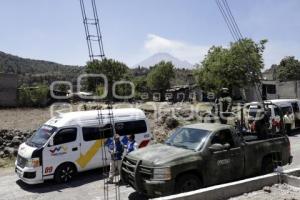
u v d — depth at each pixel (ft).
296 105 83.76
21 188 40.11
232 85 116.26
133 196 34.96
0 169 49.62
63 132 42.24
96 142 44.55
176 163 29.96
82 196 36.37
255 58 103.04
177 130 36.76
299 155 56.34
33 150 40.09
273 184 31.99
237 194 29.43
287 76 257.96
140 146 48.73
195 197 26.96
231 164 33.86
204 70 134.21
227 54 112.68
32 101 151.53
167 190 29.25
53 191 38.60
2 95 145.89
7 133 64.13
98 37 23.94
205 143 32.73
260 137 39.47
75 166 42.80
